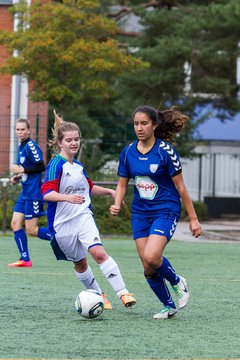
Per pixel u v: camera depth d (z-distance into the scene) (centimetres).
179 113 2159
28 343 1809
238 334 1975
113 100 8575
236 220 8075
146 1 8600
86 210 2195
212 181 9100
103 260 2169
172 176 2114
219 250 4550
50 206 2186
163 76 7675
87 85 6294
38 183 3422
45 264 3584
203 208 7894
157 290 2180
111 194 2230
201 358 1681
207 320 2180
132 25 9756
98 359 1648
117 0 8750
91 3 6397
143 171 2112
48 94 6281
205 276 3306
